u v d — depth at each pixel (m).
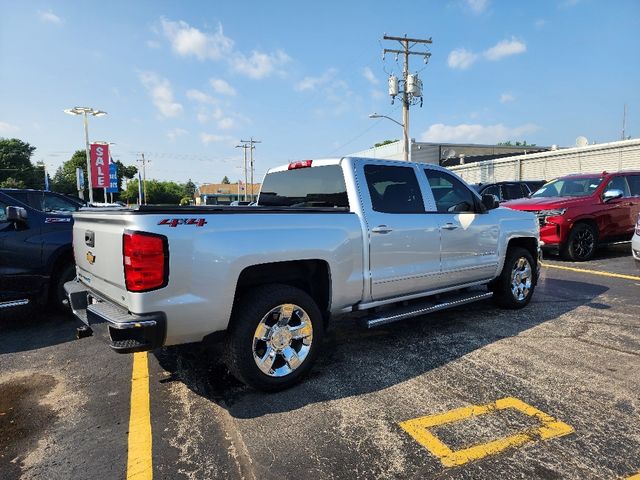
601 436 2.83
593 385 3.55
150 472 2.56
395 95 27.44
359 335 4.89
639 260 7.22
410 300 4.81
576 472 2.48
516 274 5.82
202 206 3.17
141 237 2.86
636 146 20.25
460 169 33.19
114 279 3.14
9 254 5.23
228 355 3.37
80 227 3.90
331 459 2.64
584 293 6.69
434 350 4.39
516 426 2.96
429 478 2.46
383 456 2.66
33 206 6.55
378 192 4.34
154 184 102.31
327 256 3.75
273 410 3.25
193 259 3.03
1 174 76.75
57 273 5.69
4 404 3.44
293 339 3.61
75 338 5.00
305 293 3.64
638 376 3.71
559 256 10.33
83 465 2.64
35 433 3.01
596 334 4.79
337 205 4.28
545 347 4.42
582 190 10.34
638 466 2.52
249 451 2.74
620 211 10.09
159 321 2.91
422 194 4.75
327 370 3.95
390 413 3.17
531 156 26.25
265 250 3.36
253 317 3.32
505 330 4.97
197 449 2.78
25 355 4.49
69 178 88.81
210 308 3.12
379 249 4.18
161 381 3.81
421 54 28.27
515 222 5.76
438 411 3.18
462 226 4.99
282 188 5.01
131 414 3.25
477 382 3.64
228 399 3.44
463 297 5.07
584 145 24.47
